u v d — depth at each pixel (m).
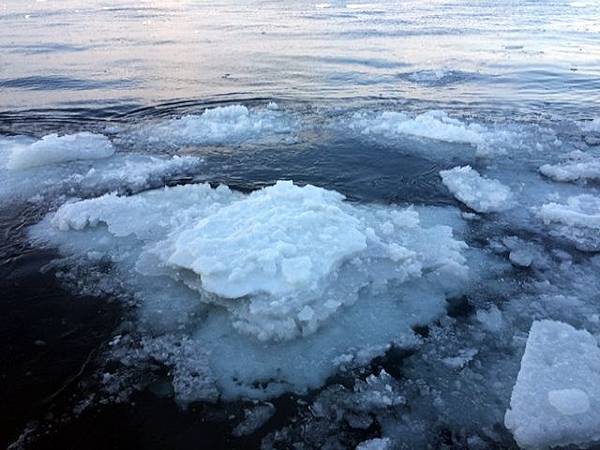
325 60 14.35
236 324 4.54
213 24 21.23
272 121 9.59
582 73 12.66
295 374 4.11
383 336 4.48
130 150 8.41
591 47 15.55
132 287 5.07
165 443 3.57
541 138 8.69
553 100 10.76
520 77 12.42
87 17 23.19
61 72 13.04
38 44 16.50
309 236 5.27
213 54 15.23
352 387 4.00
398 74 12.84
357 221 5.77
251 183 7.17
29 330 4.53
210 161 7.93
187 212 6.18
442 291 5.04
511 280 5.21
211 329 4.55
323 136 8.88
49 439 3.58
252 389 3.98
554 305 4.86
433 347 4.38
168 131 9.18
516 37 17.30
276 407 3.84
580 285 5.14
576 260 5.53
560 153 8.12
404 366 4.19
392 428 3.69
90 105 10.59
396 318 4.69
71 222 6.06
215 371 4.14
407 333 4.51
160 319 4.66
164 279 5.17
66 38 17.69
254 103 10.69
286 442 3.59
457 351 4.34
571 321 4.67
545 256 5.59
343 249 5.16
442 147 8.40
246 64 13.98
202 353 4.30
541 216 6.30
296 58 14.62
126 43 16.84
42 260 5.48
